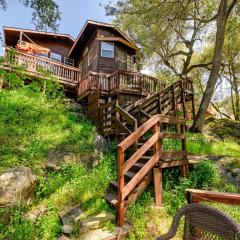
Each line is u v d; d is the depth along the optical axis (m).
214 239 2.28
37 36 21.58
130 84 13.67
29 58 13.85
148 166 6.16
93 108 11.33
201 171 7.21
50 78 10.85
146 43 19.42
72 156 7.80
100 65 17.86
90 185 6.71
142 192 6.34
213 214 2.27
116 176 7.29
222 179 7.38
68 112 11.88
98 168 7.82
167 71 24.95
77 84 15.85
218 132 14.89
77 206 6.02
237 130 15.35
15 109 9.61
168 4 15.29
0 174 5.67
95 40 18.39
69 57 23.16
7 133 7.90
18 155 6.98
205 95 14.32
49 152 7.65
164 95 10.82
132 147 7.79
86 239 4.82
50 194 6.38
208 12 18.28
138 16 16.64
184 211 2.54
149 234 5.09
